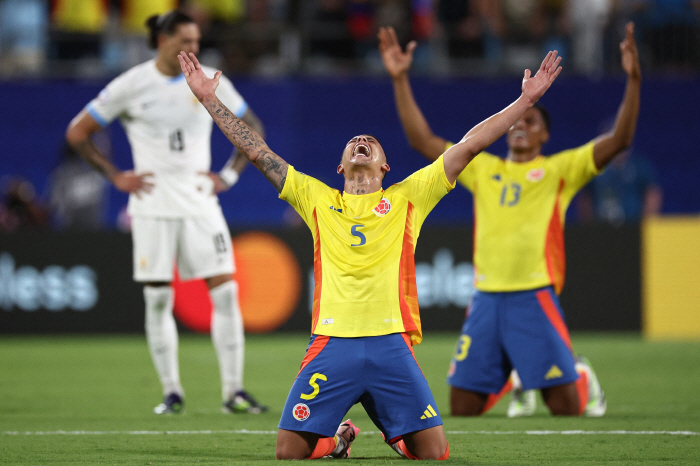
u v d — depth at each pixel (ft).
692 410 77.97
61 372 112.88
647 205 172.65
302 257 156.35
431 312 156.56
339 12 204.74
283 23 205.87
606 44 202.18
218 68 201.98
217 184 80.74
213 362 125.70
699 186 196.85
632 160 172.55
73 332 156.25
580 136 196.85
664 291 157.07
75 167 165.17
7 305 156.15
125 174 78.43
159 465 49.37
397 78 77.56
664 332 156.56
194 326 157.99
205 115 80.12
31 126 197.67
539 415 76.02
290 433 49.52
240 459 51.34
